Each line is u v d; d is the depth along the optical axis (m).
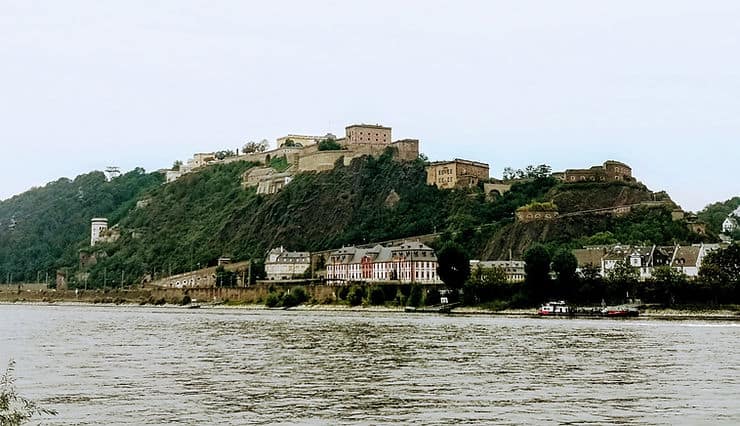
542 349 114.81
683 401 70.38
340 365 97.25
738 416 63.88
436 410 66.62
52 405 69.94
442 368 93.62
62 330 169.25
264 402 70.94
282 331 157.12
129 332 160.88
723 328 157.38
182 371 92.62
